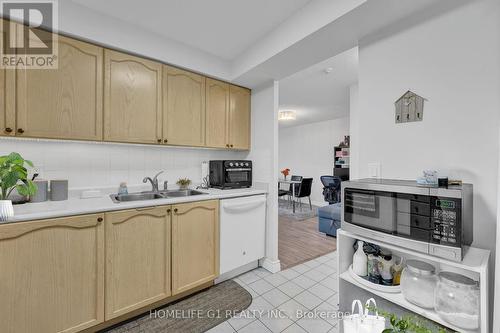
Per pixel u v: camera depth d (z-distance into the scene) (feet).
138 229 5.27
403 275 3.76
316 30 4.84
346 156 17.81
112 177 6.71
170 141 6.72
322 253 9.46
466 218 3.26
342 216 4.42
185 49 6.79
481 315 2.80
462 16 3.74
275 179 7.95
